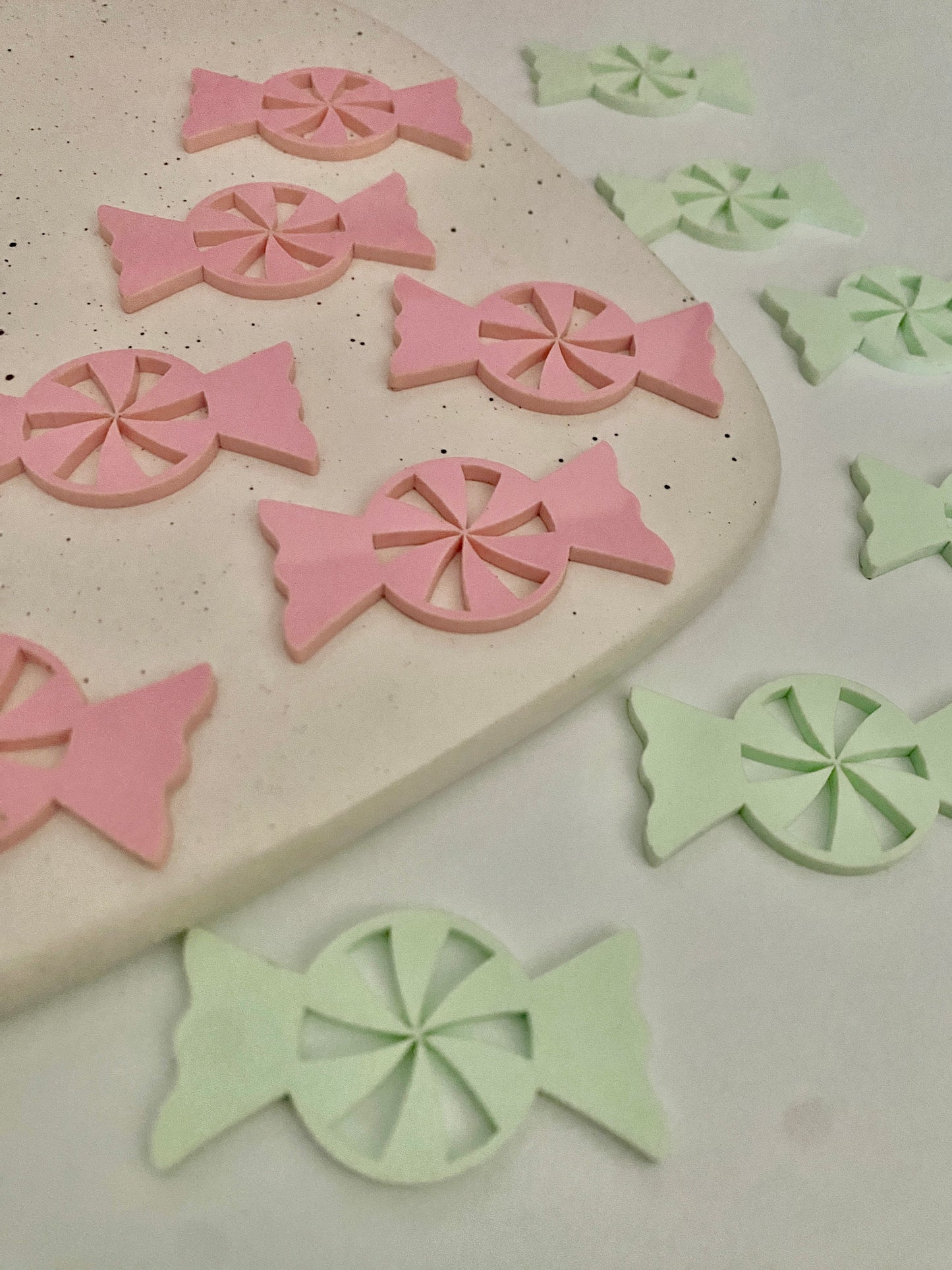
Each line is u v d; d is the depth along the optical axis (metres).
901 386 0.24
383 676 0.19
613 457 0.21
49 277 0.22
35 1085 0.17
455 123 0.25
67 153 0.24
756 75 0.29
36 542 0.19
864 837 0.19
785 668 0.20
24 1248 0.16
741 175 0.26
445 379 0.22
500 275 0.23
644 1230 0.17
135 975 0.17
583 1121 0.17
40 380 0.21
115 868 0.17
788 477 0.22
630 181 0.26
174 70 0.25
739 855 0.19
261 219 0.23
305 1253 0.16
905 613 0.21
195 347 0.22
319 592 0.19
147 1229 0.16
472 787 0.19
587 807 0.19
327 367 0.22
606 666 0.19
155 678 0.18
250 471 0.20
